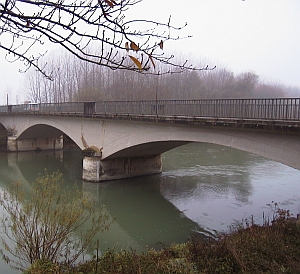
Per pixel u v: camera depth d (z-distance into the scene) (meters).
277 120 10.87
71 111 24.61
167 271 7.05
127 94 38.50
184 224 13.84
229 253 7.68
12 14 2.24
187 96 37.53
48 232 7.83
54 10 2.35
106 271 7.29
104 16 2.34
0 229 10.76
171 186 20.25
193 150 35.50
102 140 21.28
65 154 35.84
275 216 13.16
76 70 51.31
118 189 19.75
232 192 18.58
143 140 18.19
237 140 13.16
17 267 9.02
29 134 36.06
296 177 22.11
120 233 12.91
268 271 6.86
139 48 2.54
